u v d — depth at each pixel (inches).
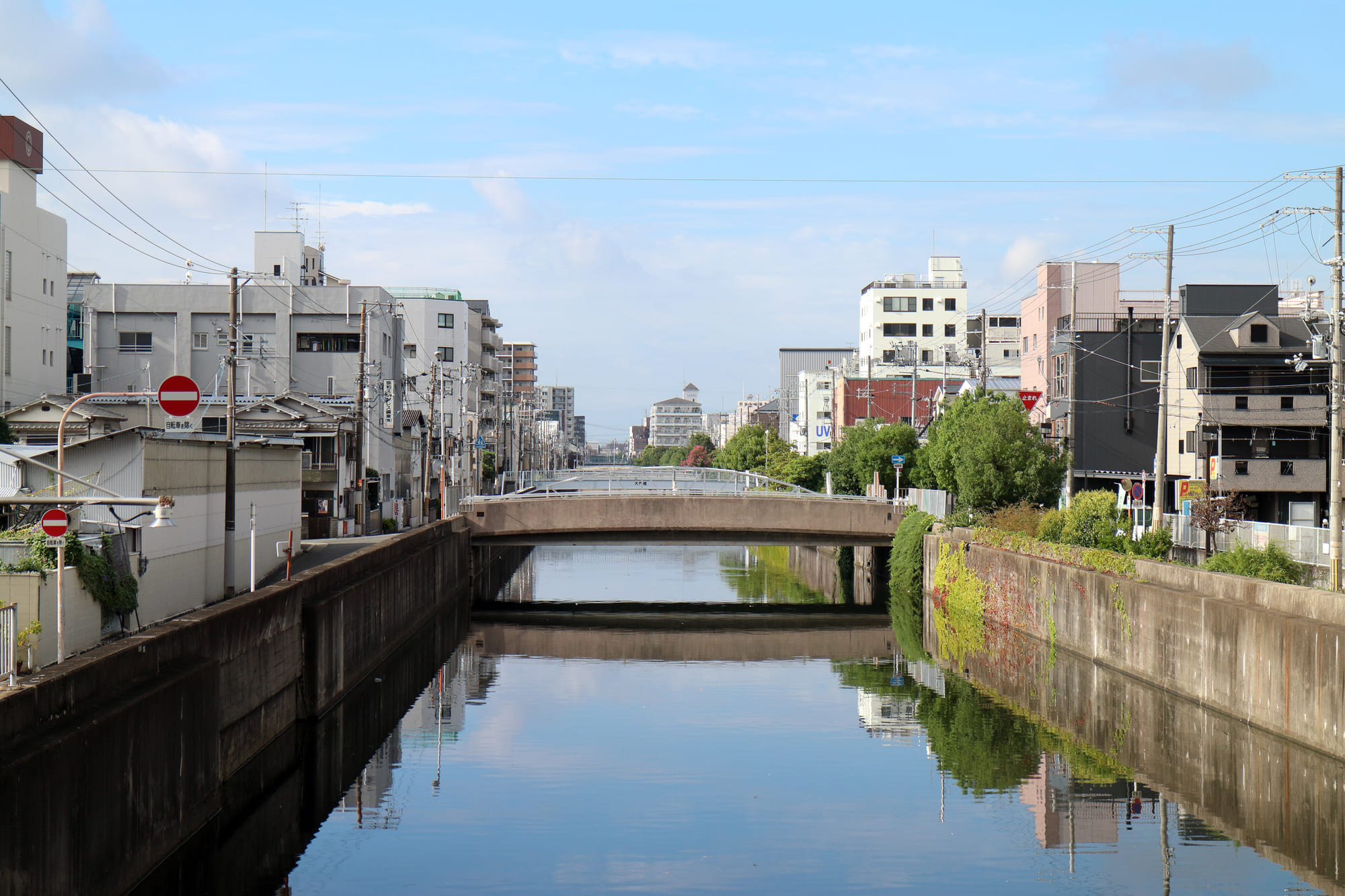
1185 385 2273.6
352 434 2461.9
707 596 2593.5
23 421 1749.5
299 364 3169.3
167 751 727.1
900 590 2429.9
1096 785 1037.2
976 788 1020.5
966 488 2144.4
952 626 2078.0
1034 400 2229.3
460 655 1750.7
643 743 1180.5
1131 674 1393.9
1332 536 1201.4
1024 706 1385.3
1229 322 2306.8
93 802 610.2
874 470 3016.7
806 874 794.2
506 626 2079.2
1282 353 2156.7
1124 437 2468.0
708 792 999.6
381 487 2861.7
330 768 1072.2
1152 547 1523.1
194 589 1254.3
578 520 2437.3
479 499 2463.1
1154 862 826.8
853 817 932.0
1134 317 2524.6
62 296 2432.3
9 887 514.6
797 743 1184.2
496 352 5679.1
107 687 675.4
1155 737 1219.9
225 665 897.5
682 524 2427.4
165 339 3122.5
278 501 1638.8
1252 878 800.3
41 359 2324.1
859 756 1131.3
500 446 5339.6
